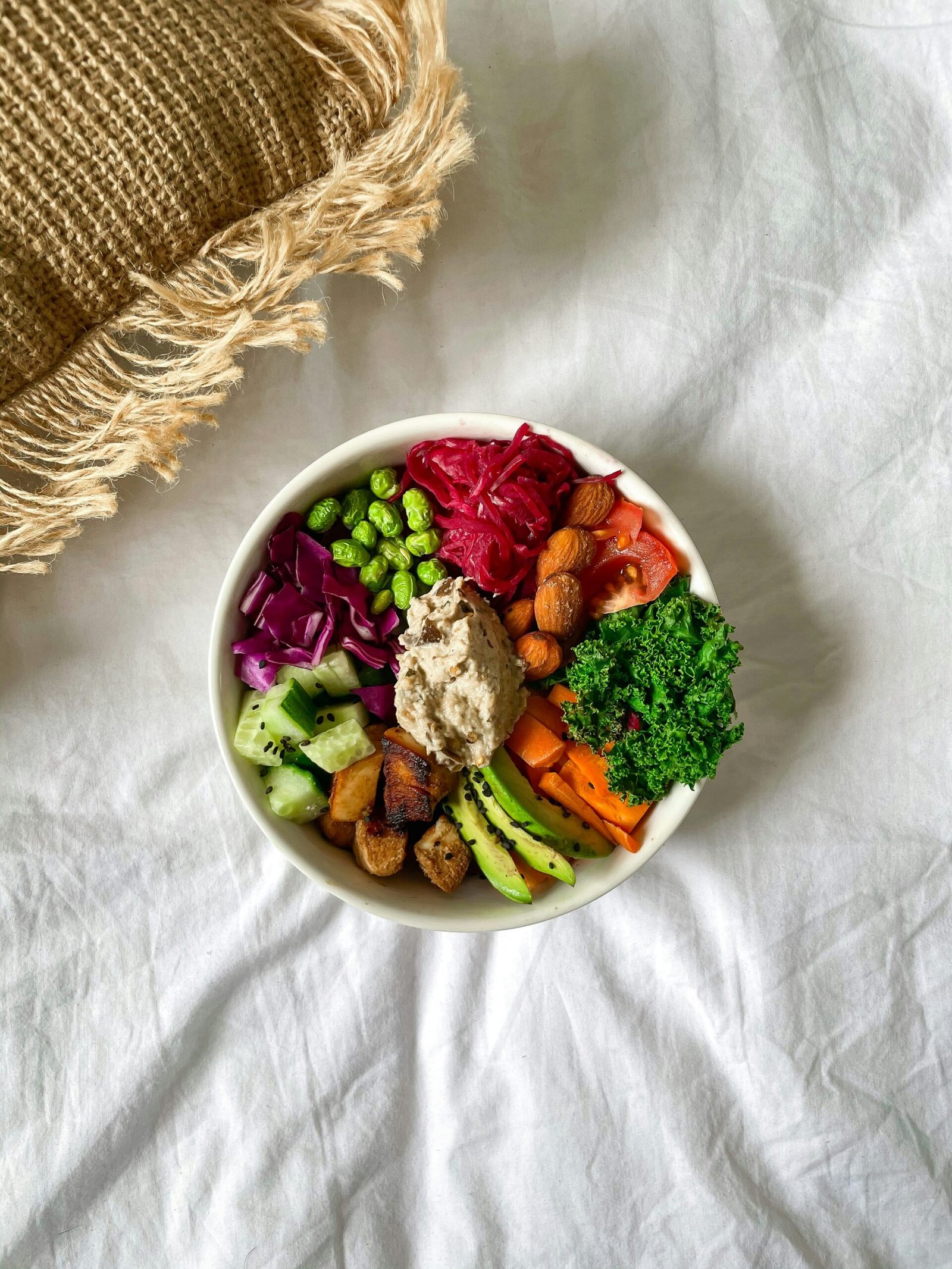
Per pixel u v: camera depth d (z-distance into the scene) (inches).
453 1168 15.8
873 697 15.7
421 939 15.8
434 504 13.6
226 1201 15.6
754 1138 15.9
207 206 12.7
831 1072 15.9
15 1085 15.5
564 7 15.0
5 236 12.0
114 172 12.1
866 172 15.4
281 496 12.6
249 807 12.7
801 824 15.8
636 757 12.4
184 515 15.2
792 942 15.9
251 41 12.4
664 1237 15.8
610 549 13.1
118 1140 15.5
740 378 15.5
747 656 15.6
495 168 15.0
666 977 15.9
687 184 15.2
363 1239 15.7
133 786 15.5
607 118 15.1
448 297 15.1
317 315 14.1
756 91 15.2
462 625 12.2
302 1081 15.7
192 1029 15.6
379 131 13.4
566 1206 15.8
